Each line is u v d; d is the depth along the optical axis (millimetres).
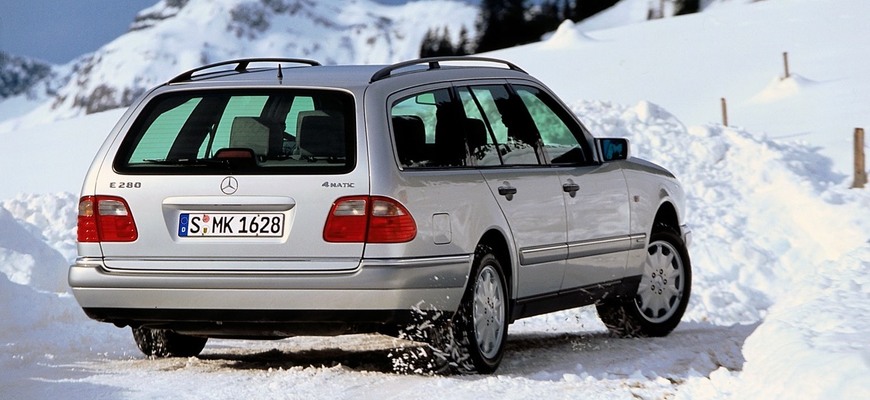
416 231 9680
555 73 77125
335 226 9648
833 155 31438
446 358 10070
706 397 8656
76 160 67688
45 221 26078
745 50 72938
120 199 10055
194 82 10492
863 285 9742
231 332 10086
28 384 9617
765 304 19891
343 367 10508
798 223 25234
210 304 9836
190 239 9883
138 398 8961
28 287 13586
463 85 10977
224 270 9773
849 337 7809
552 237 11273
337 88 10055
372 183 9664
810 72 61469
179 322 10102
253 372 10297
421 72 10680
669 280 13648
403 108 10148
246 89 10273
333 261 9656
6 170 67062
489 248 10406
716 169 29391
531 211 10969
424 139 10172
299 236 9695
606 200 12234
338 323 9758
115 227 10039
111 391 9266
